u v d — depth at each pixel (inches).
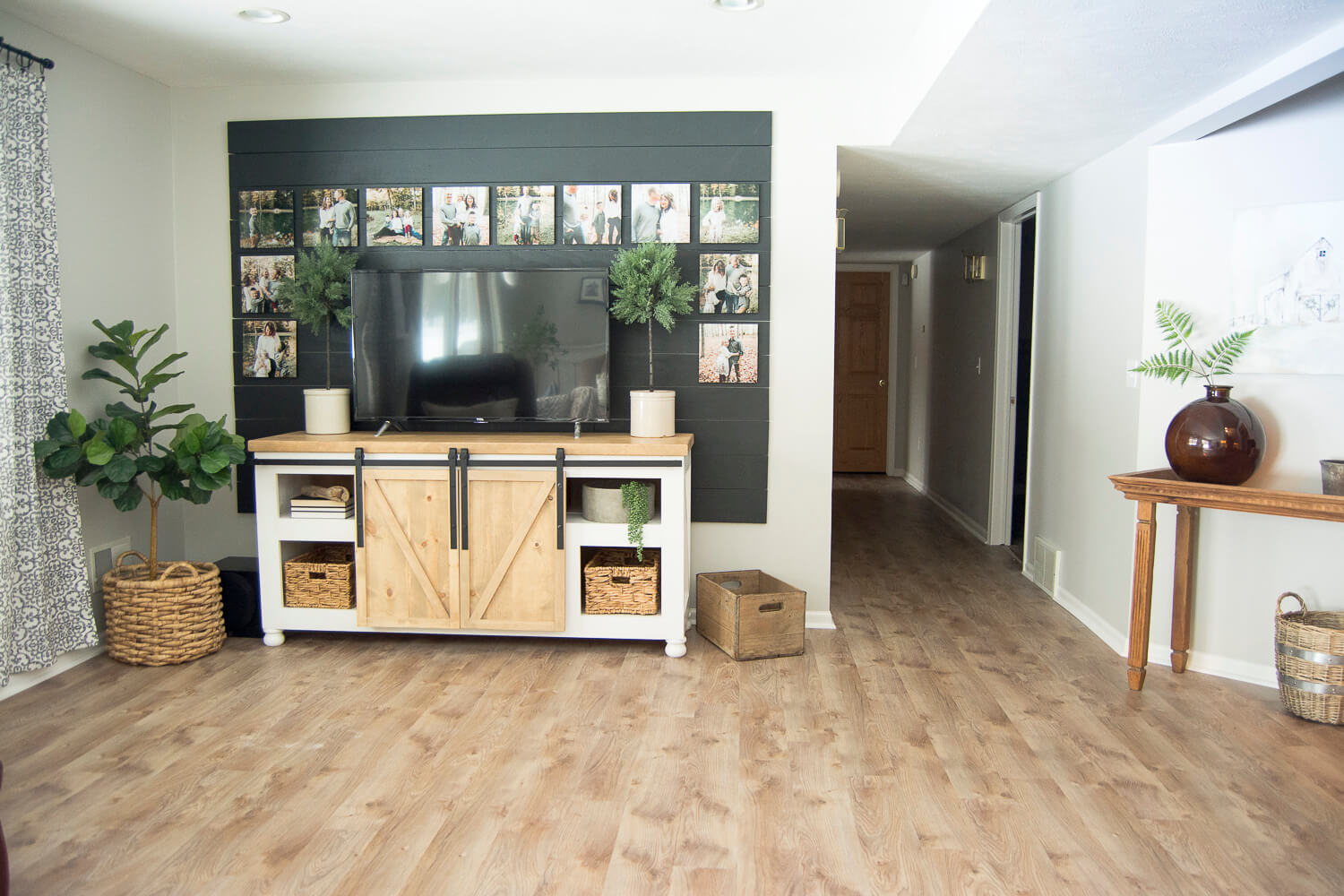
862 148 152.2
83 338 138.1
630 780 99.5
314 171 156.5
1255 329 127.3
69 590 129.9
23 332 121.3
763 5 118.0
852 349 366.6
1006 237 219.6
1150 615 126.6
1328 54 96.2
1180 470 123.7
